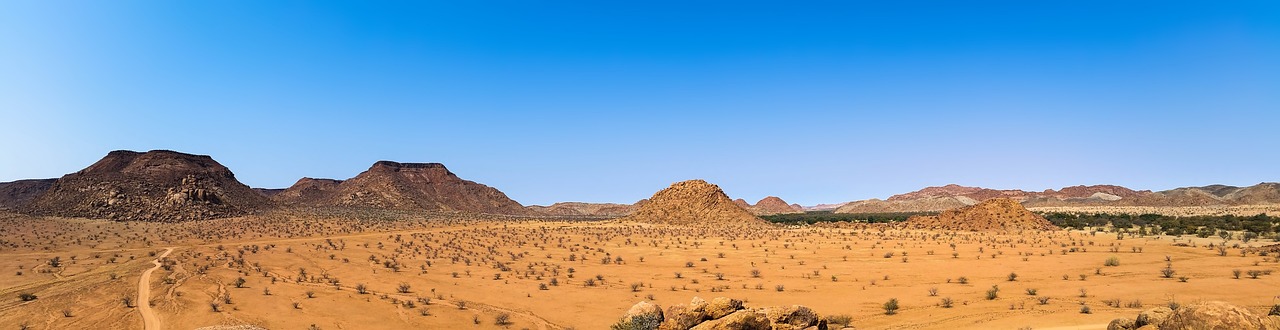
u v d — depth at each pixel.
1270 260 47.12
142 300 41.91
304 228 106.81
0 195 175.62
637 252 76.50
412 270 59.88
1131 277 42.41
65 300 42.09
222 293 44.62
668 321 24.16
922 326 28.81
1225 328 15.92
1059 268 49.12
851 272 52.84
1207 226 96.12
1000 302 34.59
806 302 38.97
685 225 140.75
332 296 44.50
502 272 58.03
